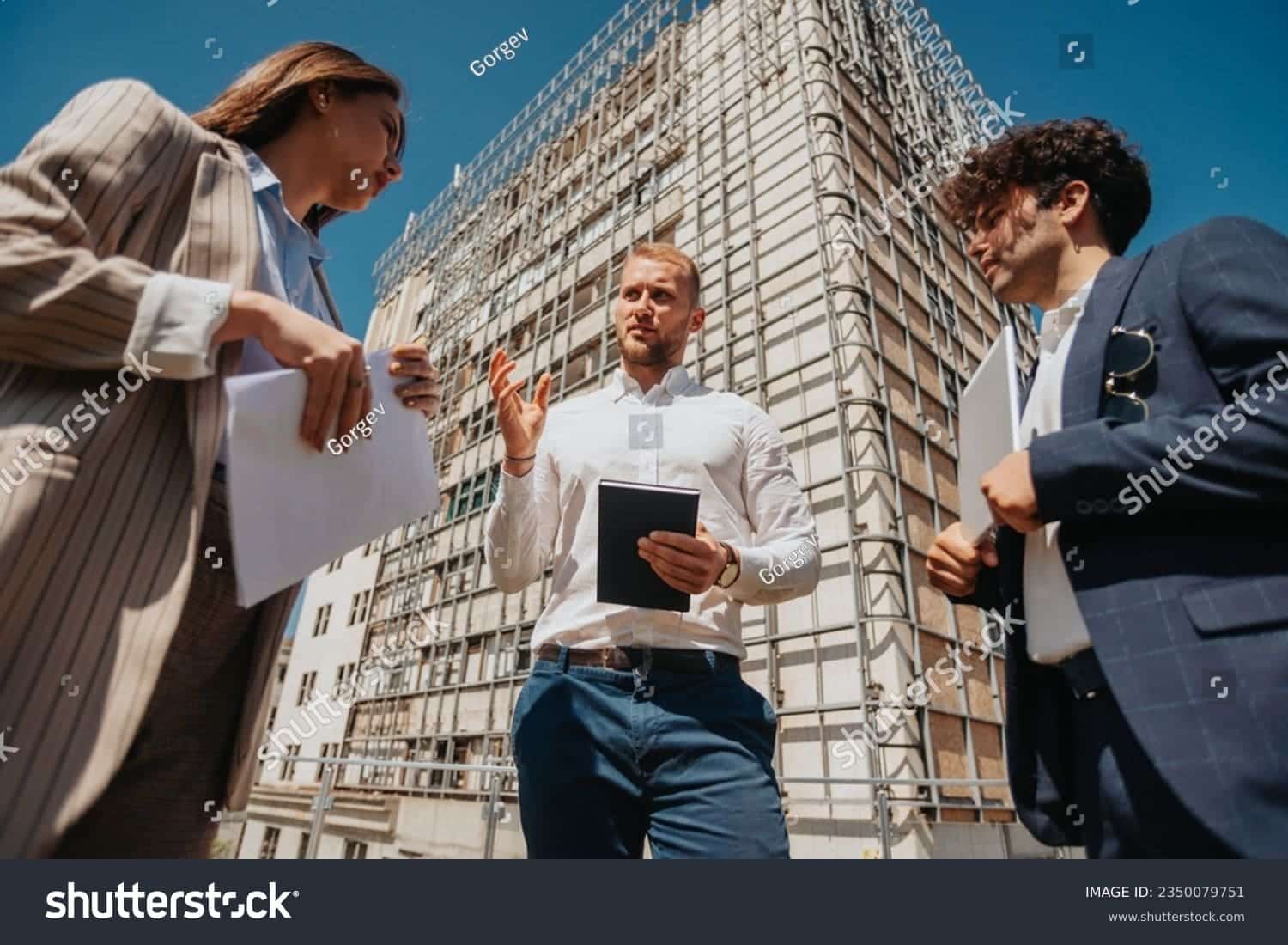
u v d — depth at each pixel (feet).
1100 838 2.66
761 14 25.54
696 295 5.76
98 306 2.13
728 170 23.40
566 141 35.81
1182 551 2.44
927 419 19.01
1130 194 3.75
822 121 21.01
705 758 3.76
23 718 1.89
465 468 31.14
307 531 2.62
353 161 3.79
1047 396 3.37
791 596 4.26
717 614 4.20
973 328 24.62
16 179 2.19
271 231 3.37
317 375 2.56
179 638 2.76
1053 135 3.83
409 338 45.91
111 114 2.50
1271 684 2.10
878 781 11.14
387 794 24.80
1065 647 2.87
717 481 4.56
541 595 22.44
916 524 16.48
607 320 25.50
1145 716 2.28
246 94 3.61
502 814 15.93
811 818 13.28
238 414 2.36
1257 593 2.26
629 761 3.85
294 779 33.40
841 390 16.66
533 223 35.40
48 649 1.98
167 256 2.59
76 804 1.88
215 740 3.17
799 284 18.85
